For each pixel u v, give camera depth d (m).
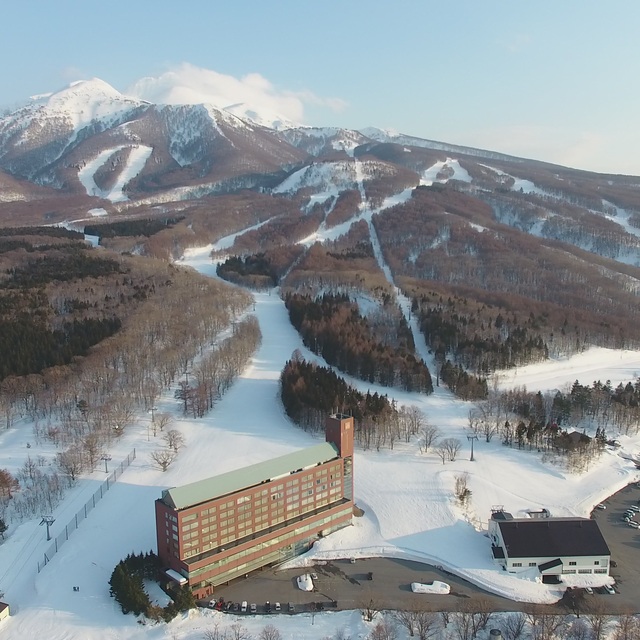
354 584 141.12
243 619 128.50
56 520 158.12
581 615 131.12
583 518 158.38
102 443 195.25
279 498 149.25
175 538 134.38
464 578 143.50
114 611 128.88
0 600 131.38
